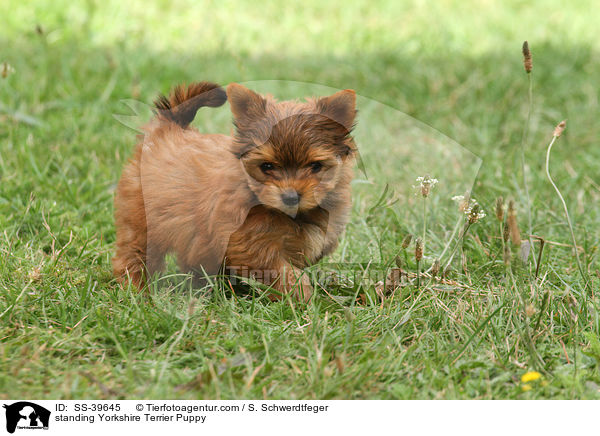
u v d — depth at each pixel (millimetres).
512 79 12508
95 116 10078
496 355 4828
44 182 7875
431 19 17766
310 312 5367
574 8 19078
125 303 5547
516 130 10602
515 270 6008
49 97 10742
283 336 4867
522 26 17234
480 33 16578
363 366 4512
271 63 13898
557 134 5605
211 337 5082
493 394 4453
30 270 5961
